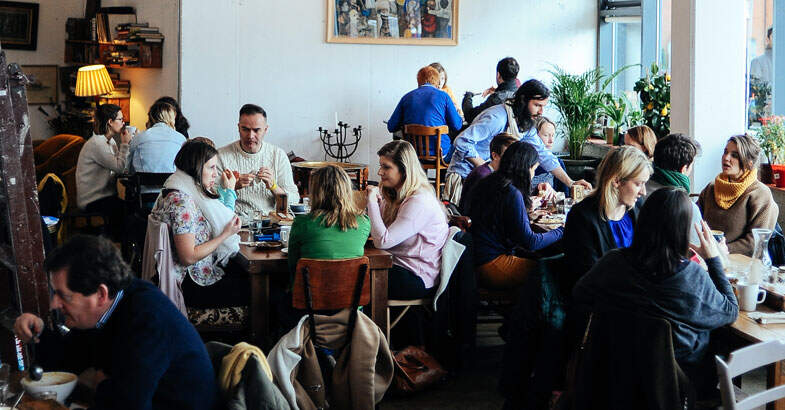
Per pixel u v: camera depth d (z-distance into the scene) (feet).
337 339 12.46
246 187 18.16
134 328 7.96
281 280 15.92
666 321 9.79
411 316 16.01
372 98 30.45
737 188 15.56
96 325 8.07
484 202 15.75
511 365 12.42
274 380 11.54
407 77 30.55
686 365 10.51
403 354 14.84
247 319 14.39
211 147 14.21
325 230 13.37
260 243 15.14
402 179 14.80
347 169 25.34
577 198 19.70
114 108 24.94
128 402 7.81
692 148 14.38
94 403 8.05
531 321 12.18
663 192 10.32
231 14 29.19
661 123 25.53
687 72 21.03
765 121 19.98
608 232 12.36
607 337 10.27
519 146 15.78
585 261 12.29
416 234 14.66
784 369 10.14
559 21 31.12
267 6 29.43
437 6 30.42
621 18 29.84
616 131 28.27
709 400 11.02
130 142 24.47
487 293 15.88
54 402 8.16
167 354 8.00
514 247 15.97
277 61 29.71
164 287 13.69
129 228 15.99
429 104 26.02
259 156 18.45
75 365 9.21
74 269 7.73
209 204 14.06
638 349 9.96
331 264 12.42
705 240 11.04
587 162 27.48
